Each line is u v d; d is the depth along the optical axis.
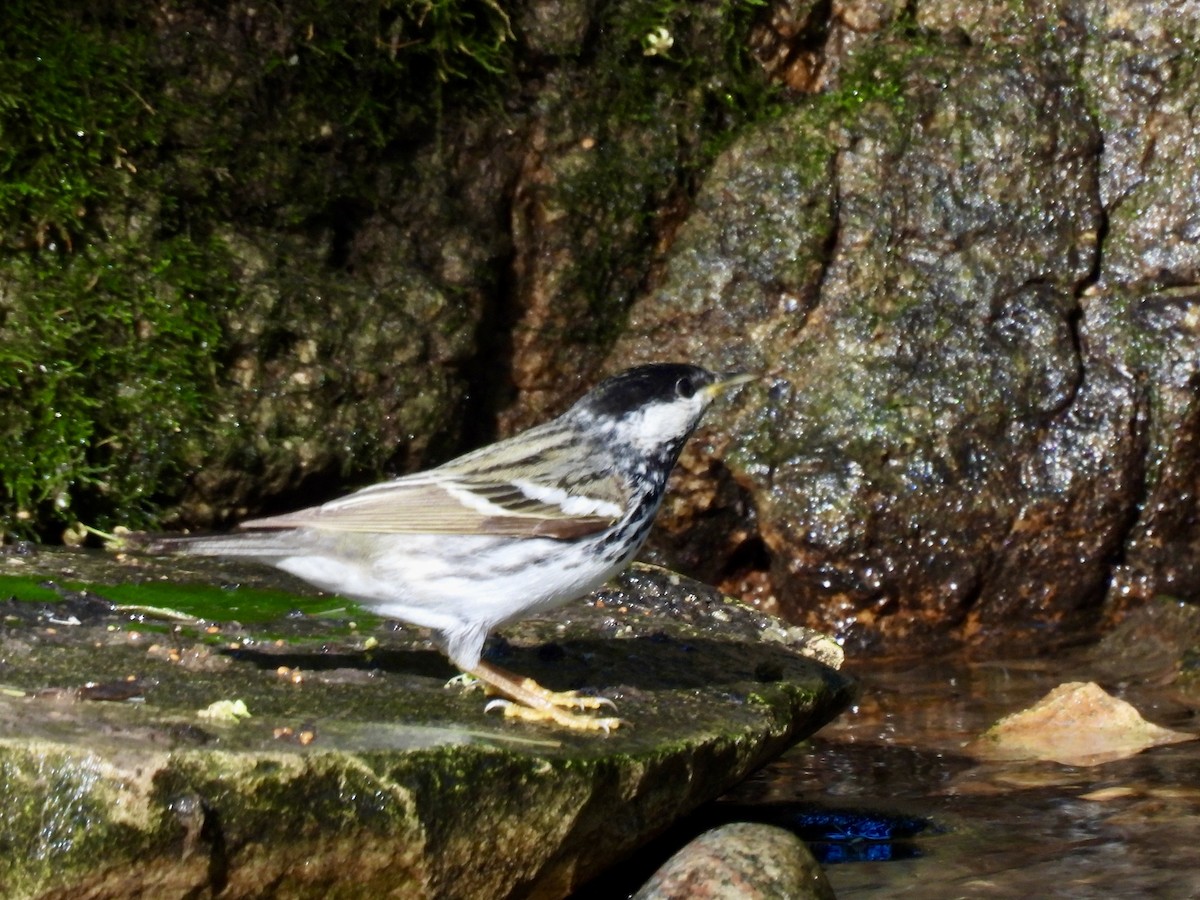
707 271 10.26
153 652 6.12
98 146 8.63
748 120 10.53
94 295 8.63
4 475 8.33
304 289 9.30
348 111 9.40
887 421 9.89
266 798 4.48
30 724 4.65
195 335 8.88
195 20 8.96
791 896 5.23
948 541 9.87
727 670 6.98
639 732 5.74
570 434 6.78
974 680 9.12
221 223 9.12
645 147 10.33
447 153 9.84
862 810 6.72
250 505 9.20
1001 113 9.99
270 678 5.92
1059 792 6.92
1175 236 9.90
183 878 4.38
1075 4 10.09
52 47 8.56
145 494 8.73
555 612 7.88
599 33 10.20
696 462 10.12
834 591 9.95
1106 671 9.23
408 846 4.71
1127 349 9.93
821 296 10.12
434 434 9.79
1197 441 9.91
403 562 6.21
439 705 5.82
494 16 9.80
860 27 10.49
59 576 7.39
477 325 9.96
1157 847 6.11
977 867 5.95
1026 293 10.00
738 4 10.38
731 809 6.78
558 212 10.20
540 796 5.03
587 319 10.41
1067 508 9.89
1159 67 9.90
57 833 4.27
